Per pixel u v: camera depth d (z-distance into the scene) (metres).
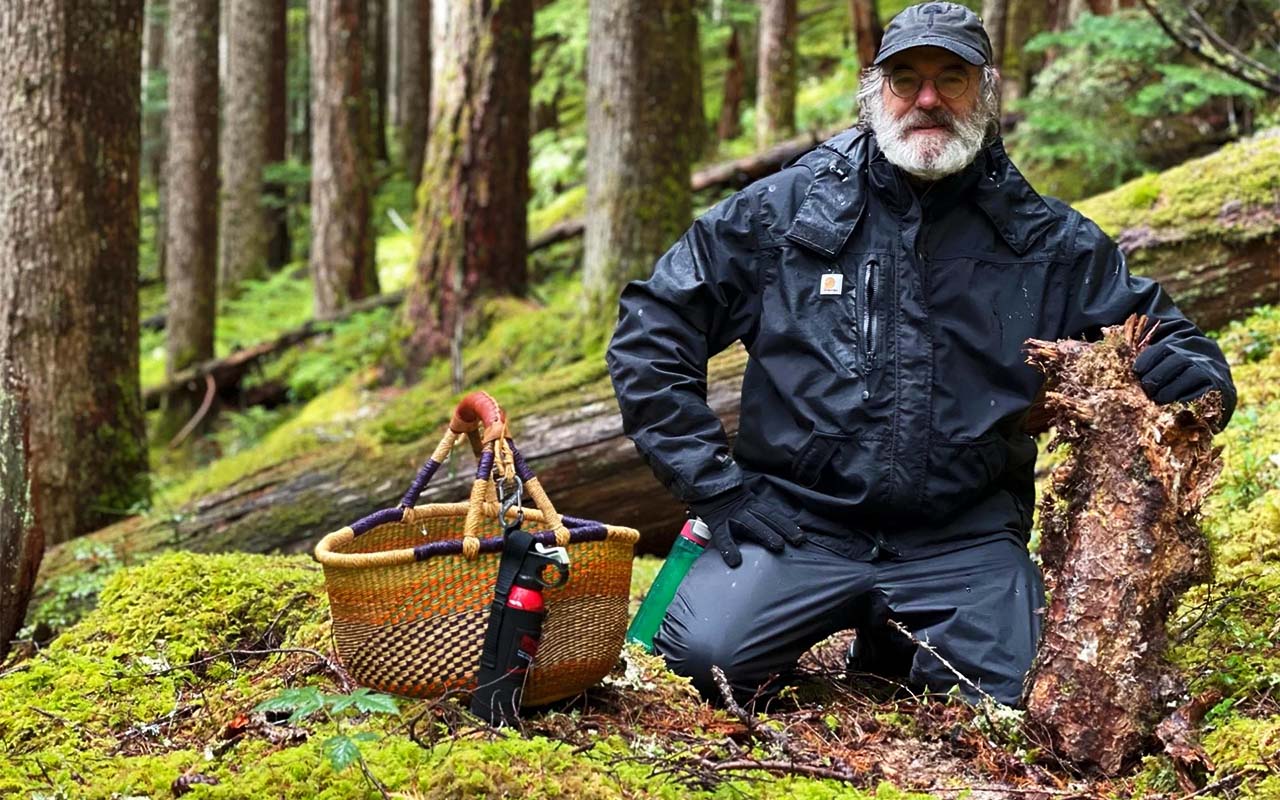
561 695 2.53
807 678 3.11
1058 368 2.55
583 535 2.45
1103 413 2.41
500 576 2.37
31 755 2.40
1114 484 2.39
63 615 5.16
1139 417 2.39
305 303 13.45
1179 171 5.52
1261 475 3.69
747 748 2.47
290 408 10.45
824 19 16.45
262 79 14.96
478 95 8.43
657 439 2.90
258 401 10.86
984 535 2.91
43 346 5.93
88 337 6.04
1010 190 2.87
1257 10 7.75
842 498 2.87
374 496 5.47
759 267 2.94
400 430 5.67
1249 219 5.22
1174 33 6.39
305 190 16.75
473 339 8.30
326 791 2.11
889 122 2.81
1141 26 7.39
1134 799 2.22
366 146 11.80
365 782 2.13
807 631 2.88
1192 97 7.31
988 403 2.82
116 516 6.09
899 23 2.79
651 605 2.95
